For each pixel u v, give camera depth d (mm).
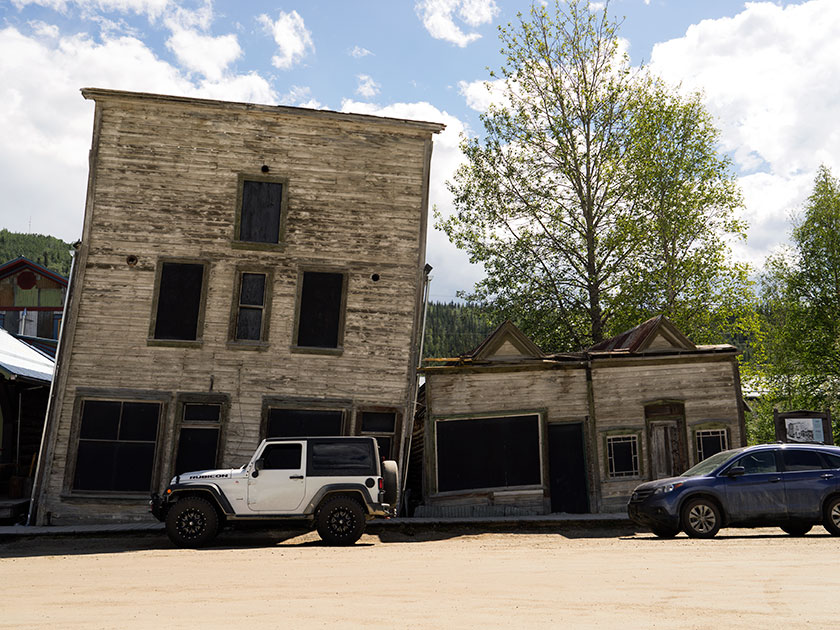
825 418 21281
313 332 20422
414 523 17516
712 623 5535
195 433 19656
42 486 18641
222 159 20734
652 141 31641
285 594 7629
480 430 20672
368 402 20266
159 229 20266
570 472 20922
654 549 12078
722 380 21453
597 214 31750
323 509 14477
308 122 21156
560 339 32250
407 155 21438
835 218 39719
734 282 31078
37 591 8305
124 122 20500
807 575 8242
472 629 5434
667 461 21016
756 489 14023
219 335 20047
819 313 39531
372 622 5820
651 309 31094
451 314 156875
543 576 8781
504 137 32844
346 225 20938
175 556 12438
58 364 19297
